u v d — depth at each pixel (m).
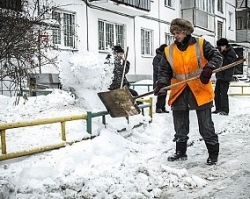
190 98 4.95
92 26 14.81
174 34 4.86
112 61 7.57
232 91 18.86
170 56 4.96
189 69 4.86
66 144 5.25
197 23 22.36
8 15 5.64
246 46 32.22
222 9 28.23
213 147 4.99
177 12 21.77
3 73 5.81
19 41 5.70
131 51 17.47
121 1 15.39
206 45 4.81
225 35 28.95
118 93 5.55
